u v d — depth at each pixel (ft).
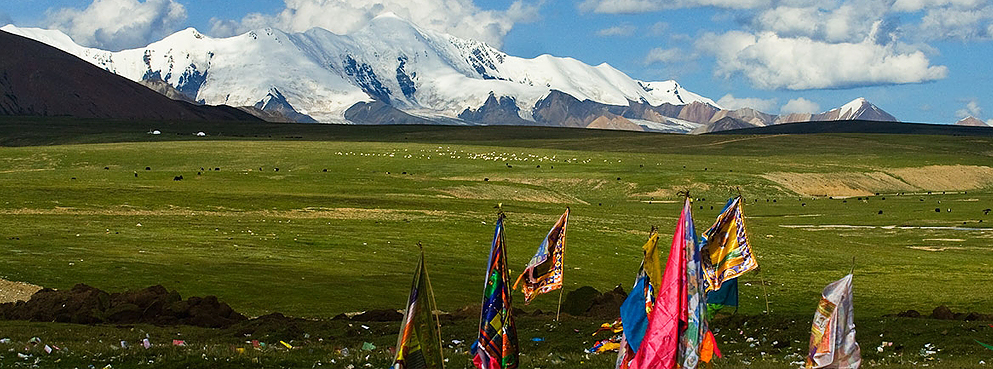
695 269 54.44
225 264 196.85
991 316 116.78
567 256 247.29
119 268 181.47
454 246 254.68
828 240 307.99
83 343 90.02
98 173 473.67
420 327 49.47
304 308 149.38
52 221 263.90
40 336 99.50
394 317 124.26
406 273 199.21
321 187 442.50
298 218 303.07
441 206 356.79
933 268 241.55
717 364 83.30
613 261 246.06
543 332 106.63
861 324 106.11
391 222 300.40
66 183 377.71
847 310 56.13
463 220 312.09
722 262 66.59
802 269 238.07
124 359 77.71
